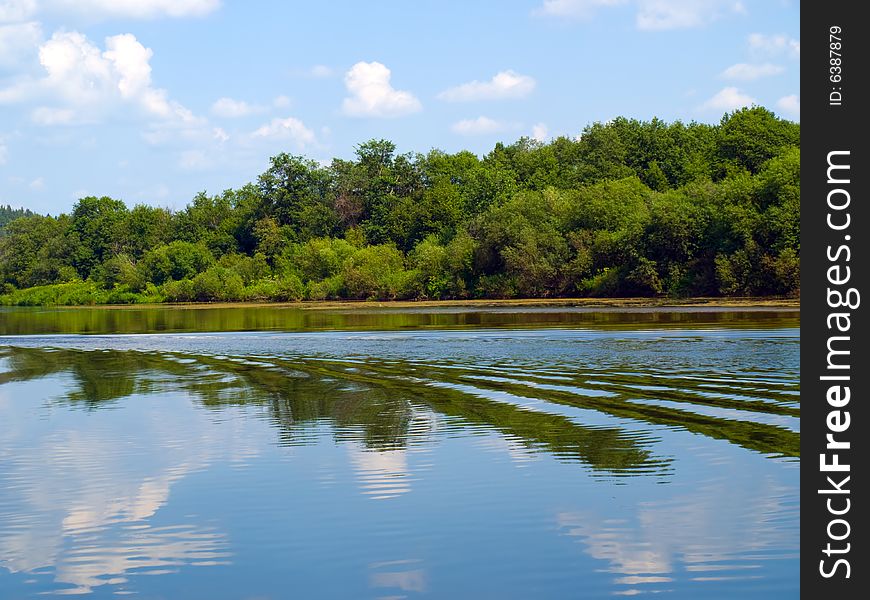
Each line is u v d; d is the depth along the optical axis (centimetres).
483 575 1279
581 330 5556
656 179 14588
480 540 1413
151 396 2944
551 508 1563
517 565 1313
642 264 9962
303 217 16375
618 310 8100
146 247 18312
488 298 11525
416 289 12294
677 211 9819
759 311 7275
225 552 1383
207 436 2217
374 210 15775
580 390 2858
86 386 3253
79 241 19262
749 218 9250
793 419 2302
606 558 1335
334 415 2489
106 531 1485
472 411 2505
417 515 1536
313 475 1805
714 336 4816
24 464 1936
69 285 17700
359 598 1211
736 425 2228
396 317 8019
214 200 19062
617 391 2816
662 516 1516
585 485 1697
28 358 4491
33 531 1488
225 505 1612
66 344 5481
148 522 1529
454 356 4034
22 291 18062
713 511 1540
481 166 17462
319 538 1435
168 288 15375
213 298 14862
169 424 2395
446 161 17200
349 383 3177
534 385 2998
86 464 1931
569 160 16900
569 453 1953
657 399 2641
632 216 10900
